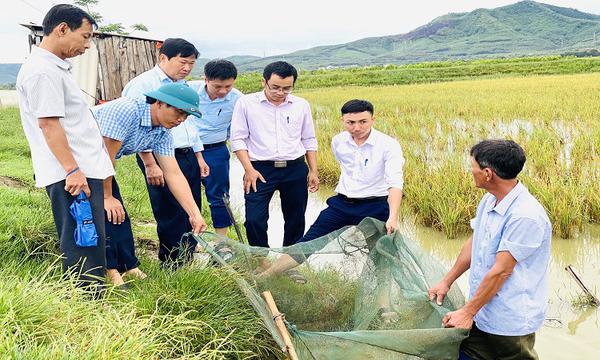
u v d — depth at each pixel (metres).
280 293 4.50
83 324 3.37
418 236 8.13
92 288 4.01
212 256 4.48
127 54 12.06
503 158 3.31
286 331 3.65
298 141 5.68
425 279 4.34
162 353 3.57
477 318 3.63
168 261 5.24
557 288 6.03
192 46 5.22
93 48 11.26
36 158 3.93
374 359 3.54
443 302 4.11
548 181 8.97
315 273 4.60
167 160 4.75
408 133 14.94
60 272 4.26
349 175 5.14
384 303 4.33
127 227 4.83
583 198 8.09
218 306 4.18
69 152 3.81
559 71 48.34
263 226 5.70
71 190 3.83
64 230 4.00
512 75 48.94
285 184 5.70
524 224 3.30
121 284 4.40
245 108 5.52
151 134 4.59
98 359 2.97
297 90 42.09
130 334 3.31
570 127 14.92
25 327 3.15
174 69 5.20
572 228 7.86
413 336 3.48
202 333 3.93
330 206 5.29
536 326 3.51
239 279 4.18
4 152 10.38
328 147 12.89
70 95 3.88
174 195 4.77
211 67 5.83
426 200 8.51
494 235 3.46
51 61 3.75
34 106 3.70
